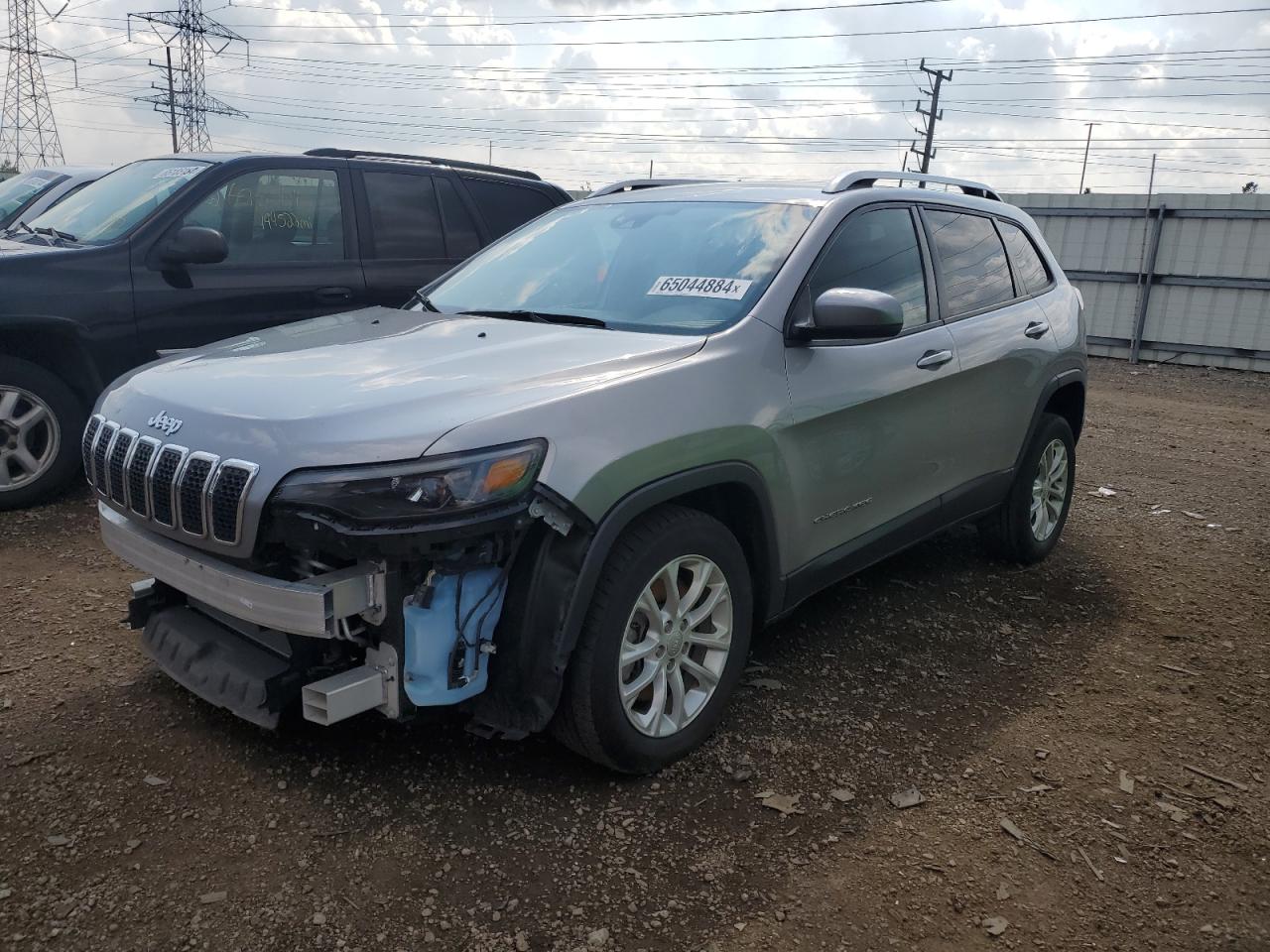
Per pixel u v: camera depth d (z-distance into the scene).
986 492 4.70
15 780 2.88
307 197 6.23
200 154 6.32
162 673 3.58
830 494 3.64
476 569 2.67
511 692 2.75
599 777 3.07
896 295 4.04
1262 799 3.16
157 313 5.58
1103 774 3.27
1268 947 2.49
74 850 2.60
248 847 2.66
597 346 3.18
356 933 2.37
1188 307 15.44
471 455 2.53
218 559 2.75
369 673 2.63
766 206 3.94
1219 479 7.71
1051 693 3.83
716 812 2.93
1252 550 5.79
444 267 6.79
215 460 2.63
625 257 3.89
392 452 2.51
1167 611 4.75
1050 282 5.32
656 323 3.49
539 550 2.71
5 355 5.21
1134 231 15.77
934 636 4.31
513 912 2.47
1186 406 11.84
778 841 2.81
